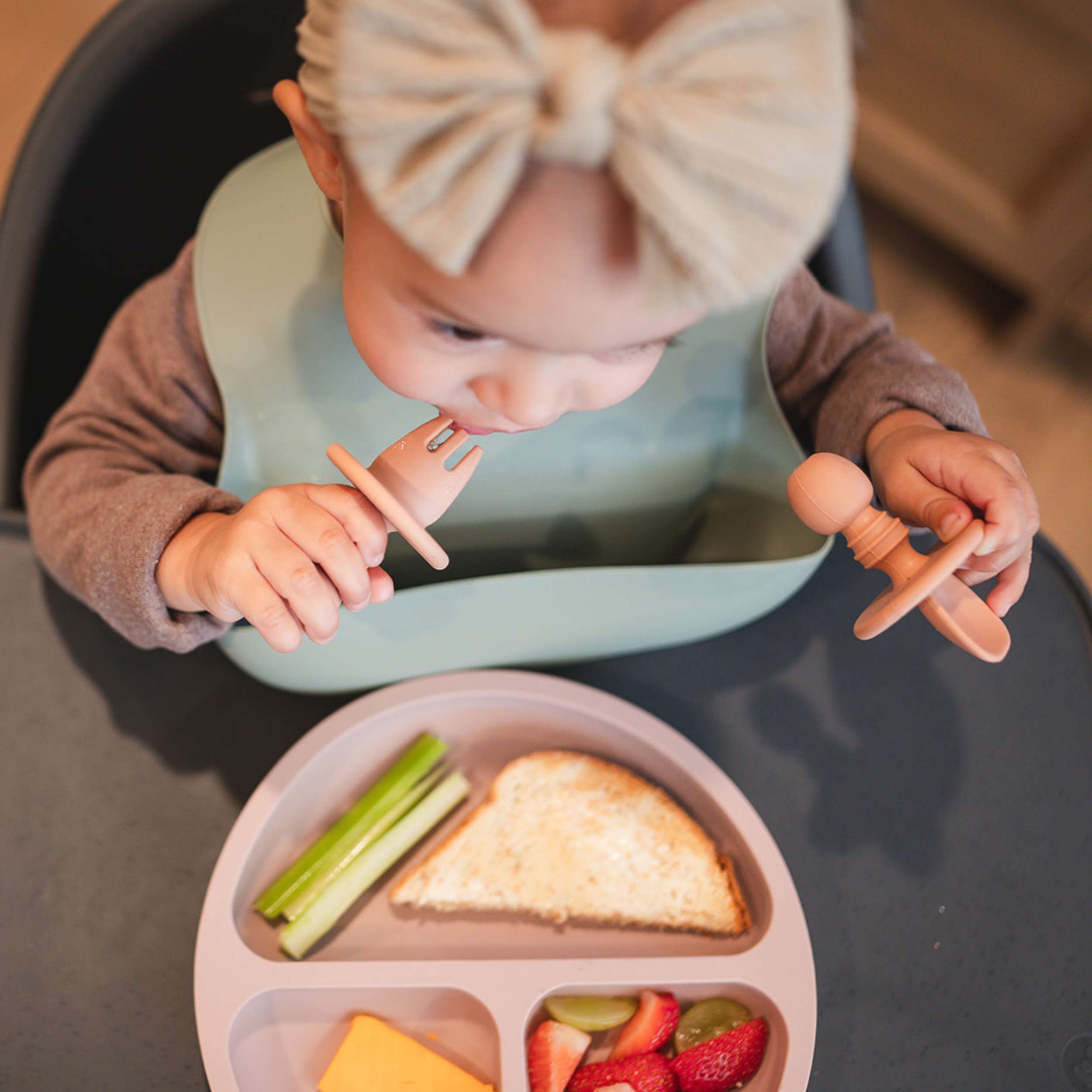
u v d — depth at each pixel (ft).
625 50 0.99
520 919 1.94
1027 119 4.54
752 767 2.11
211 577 1.58
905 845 2.04
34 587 2.23
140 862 1.95
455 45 0.91
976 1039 1.86
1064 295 5.02
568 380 1.32
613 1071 1.77
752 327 2.14
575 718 2.03
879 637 2.28
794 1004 1.77
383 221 1.08
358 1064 1.77
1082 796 2.12
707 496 2.41
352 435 2.14
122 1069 1.75
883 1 4.45
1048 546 2.38
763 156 0.92
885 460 1.95
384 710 1.97
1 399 2.45
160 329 2.20
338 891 1.89
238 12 2.46
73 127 2.43
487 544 2.37
